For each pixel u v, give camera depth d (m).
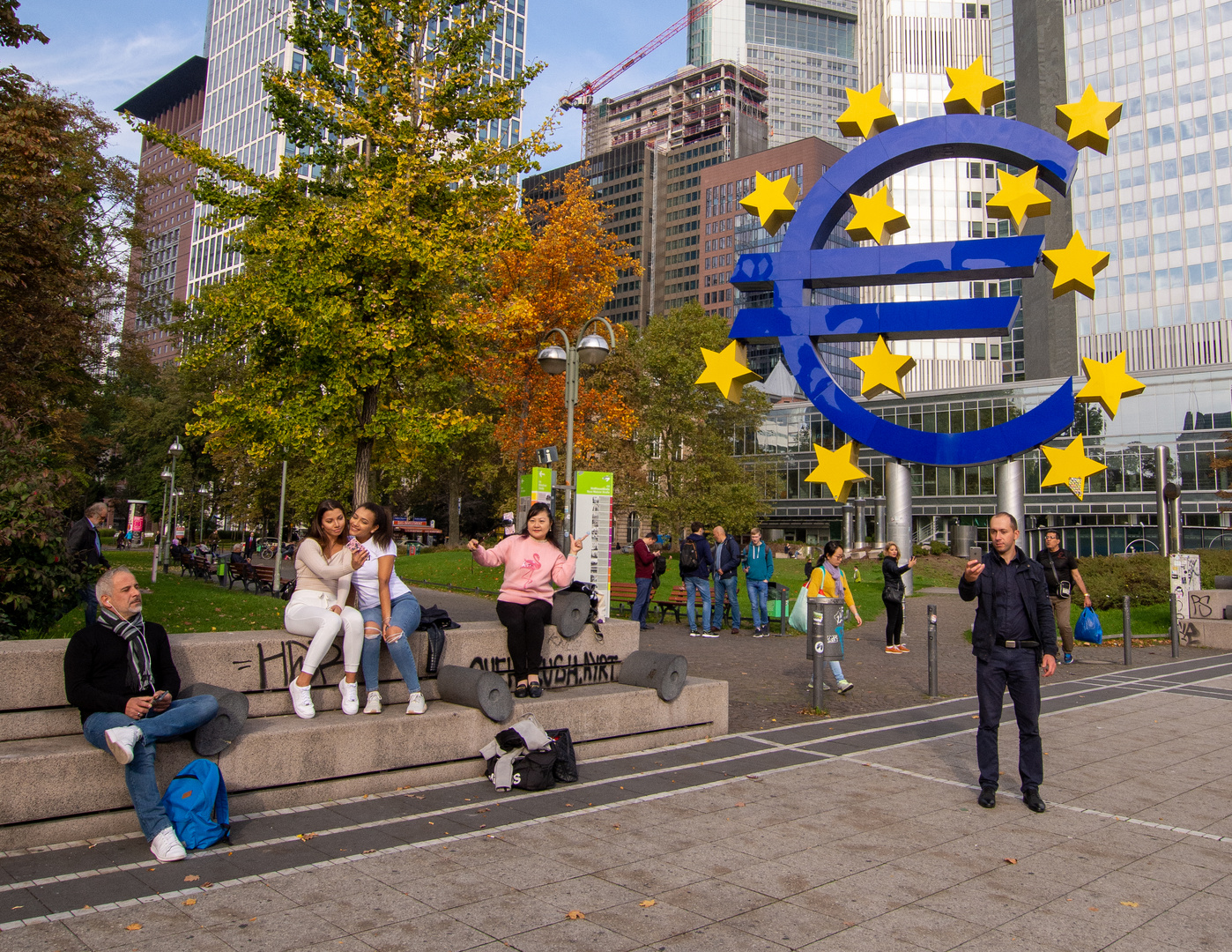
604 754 6.91
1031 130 13.82
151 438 55.44
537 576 6.92
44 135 14.54
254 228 14.35
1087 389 13.41
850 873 4.47
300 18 14.38
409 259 12.79
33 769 4.46
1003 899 4.16
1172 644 14.40
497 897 4.02
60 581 7.86
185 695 5.17
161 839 4.40
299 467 40.91
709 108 173.00
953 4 86.62
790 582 25.52
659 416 38.94
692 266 147.88
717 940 3.63
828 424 65.50
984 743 5.86
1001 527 5.97
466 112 14.88
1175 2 72.56
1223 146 70.00
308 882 4.14
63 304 18.78
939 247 13.92
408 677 6.03
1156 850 4.94
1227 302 68.75
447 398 15.77
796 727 8.29
